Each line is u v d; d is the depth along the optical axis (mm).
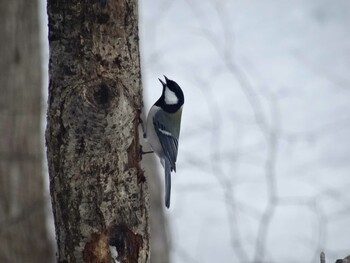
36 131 10266
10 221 9820
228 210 11734
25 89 10234
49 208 10219
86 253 5266
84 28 5215
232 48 15805
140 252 5406
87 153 5191
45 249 10055
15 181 9945
